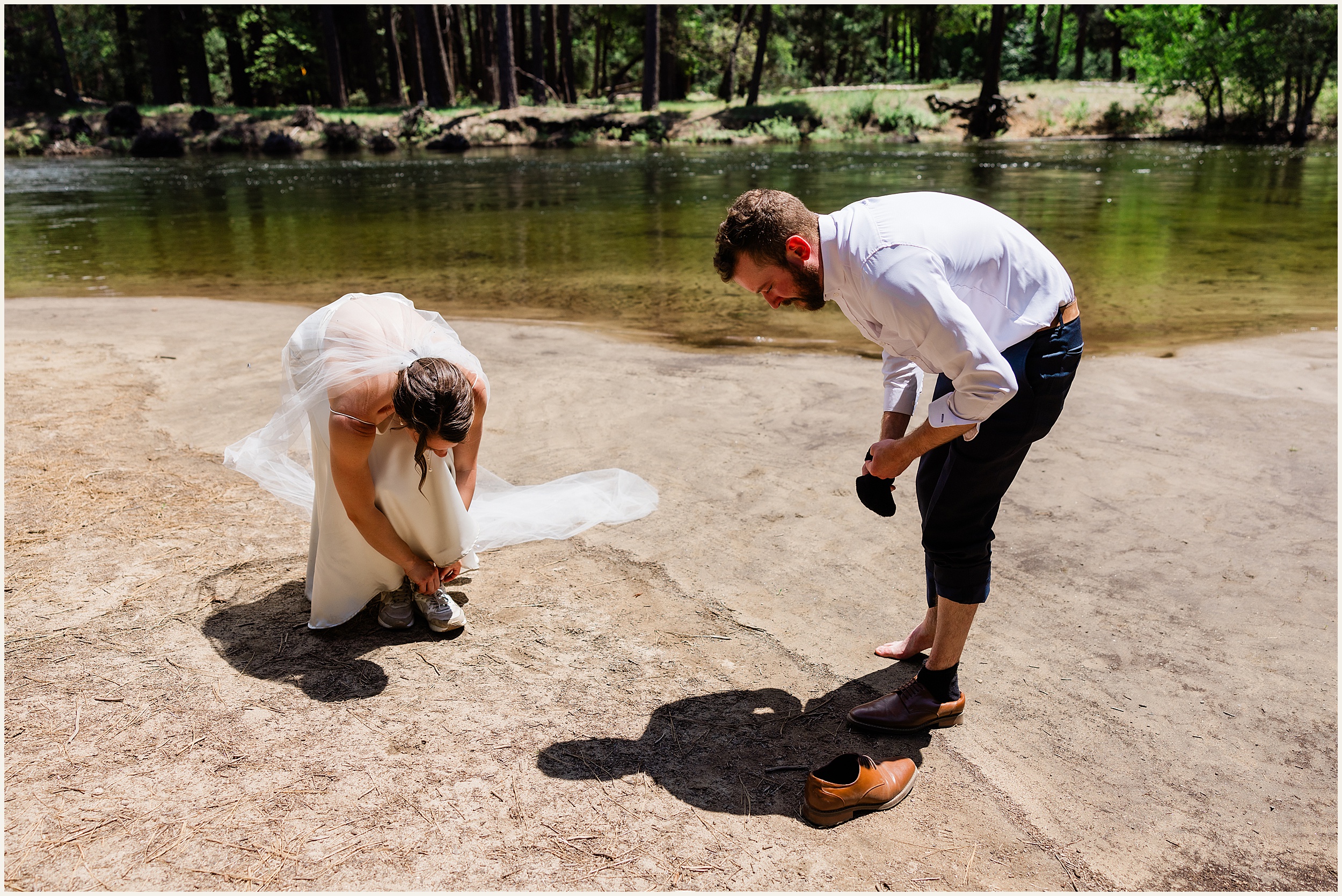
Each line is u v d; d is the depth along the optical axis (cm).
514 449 430
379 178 2034
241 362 574
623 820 204
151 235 1180
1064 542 335
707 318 719
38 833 192
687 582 312
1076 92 3441
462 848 193
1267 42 2847
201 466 404
